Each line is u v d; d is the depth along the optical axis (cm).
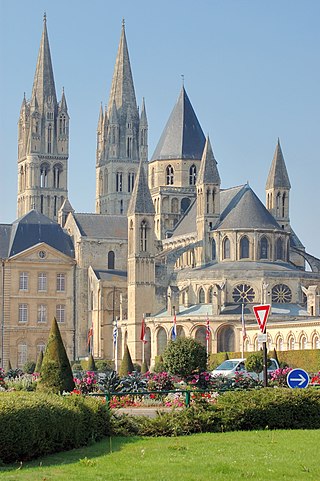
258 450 4225
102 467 3838
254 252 19075
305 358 12812
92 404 4769
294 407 5097
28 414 4078
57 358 6856
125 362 12575
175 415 5003
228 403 5038
